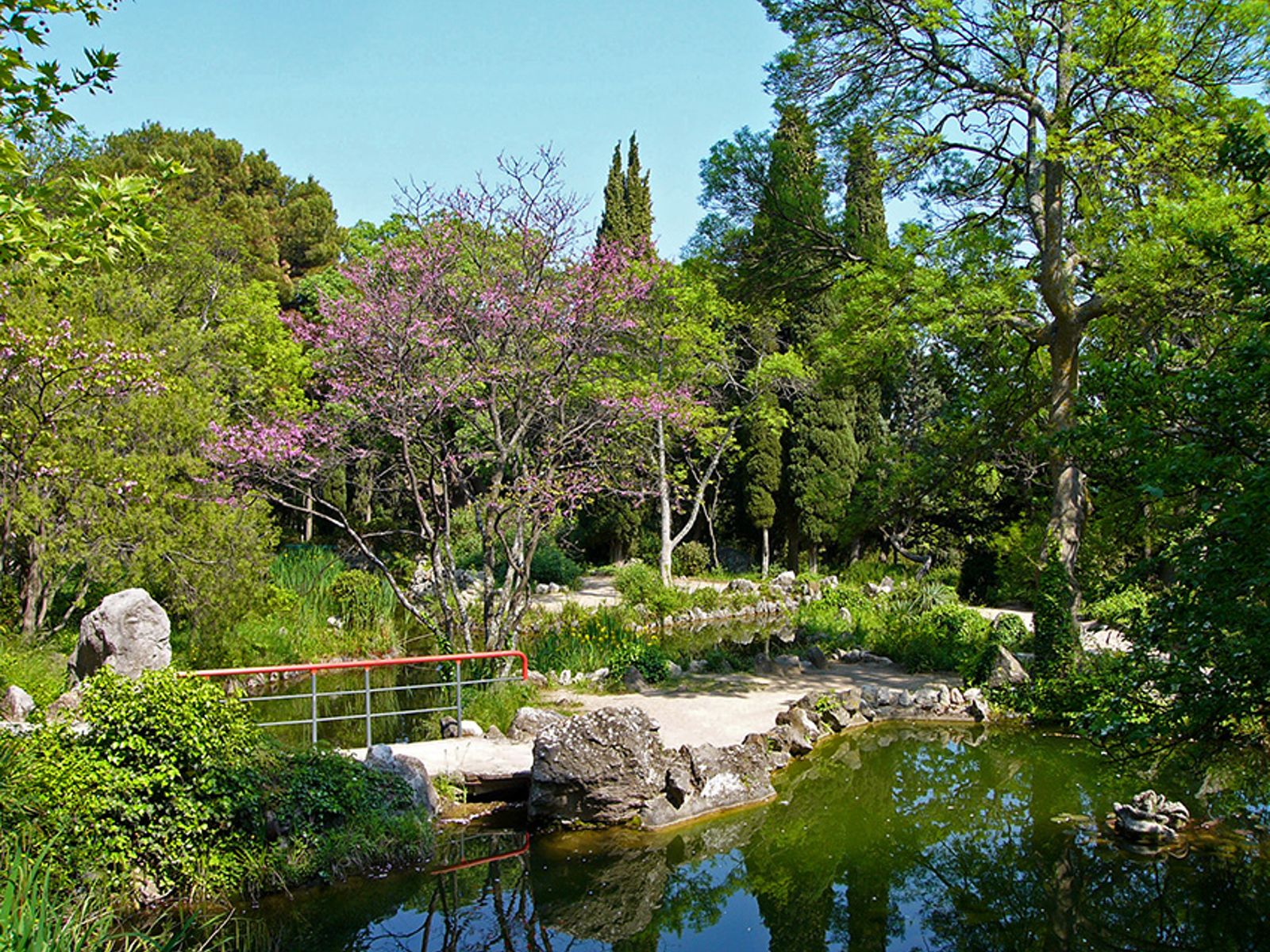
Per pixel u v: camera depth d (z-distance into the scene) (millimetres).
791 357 23781
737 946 6414
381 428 12469
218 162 41938
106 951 4727
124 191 5316
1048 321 14312
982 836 8242
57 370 11727
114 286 16234
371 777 7879
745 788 9117
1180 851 7684
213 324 24812
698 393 23531
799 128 15547
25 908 3984
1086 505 13656
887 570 25500
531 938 6535
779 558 29062
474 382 12500
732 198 15602
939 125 14547
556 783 8289
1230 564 4484
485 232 12875
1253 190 9953
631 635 15797
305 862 7008
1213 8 12227
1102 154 12289
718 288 21047
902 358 14930
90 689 6723
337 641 15492
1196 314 12352
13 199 5031
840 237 15602
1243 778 8188
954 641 15055
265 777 7145
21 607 12938
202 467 12742
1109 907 6852
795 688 13000
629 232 29750
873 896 7180
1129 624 5504
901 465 16516
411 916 6793
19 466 11594
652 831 8328
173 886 6527
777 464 26422
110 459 12078
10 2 4988
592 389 15180
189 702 6785
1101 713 5367
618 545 27859
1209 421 4902
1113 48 12461
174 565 12461
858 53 14133
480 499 12672
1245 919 6531
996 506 24156
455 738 9914
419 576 21609
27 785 5949
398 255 12445
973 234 13828
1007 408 15125
